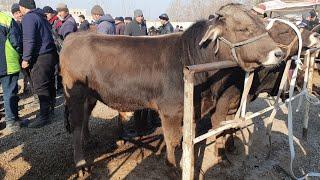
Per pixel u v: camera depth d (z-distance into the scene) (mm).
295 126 6766
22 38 6066
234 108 4992
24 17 5758
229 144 5395
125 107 4660
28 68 6301
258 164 5160
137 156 5277
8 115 6180
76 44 4727
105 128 6430
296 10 12094
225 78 4438
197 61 4129
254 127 6586
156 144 5707
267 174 4871
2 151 5422
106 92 4594
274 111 4875
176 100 4137
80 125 4758
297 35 4438
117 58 4453
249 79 4055
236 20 3709
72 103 4789
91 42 4660
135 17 8086
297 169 5020
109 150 5480
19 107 7773
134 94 4418
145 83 4289
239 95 4793
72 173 4766
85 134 5379
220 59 3990
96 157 5230
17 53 6016
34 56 6023
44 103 6422
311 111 7699
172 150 4336
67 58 4738
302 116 7344
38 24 5867
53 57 6297
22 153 5348
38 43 5961
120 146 5629
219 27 3775
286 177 4805
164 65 4203
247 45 3664
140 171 4828
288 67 4766
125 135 5965
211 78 4234
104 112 7414
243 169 4980
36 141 5805
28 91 9203
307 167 5094
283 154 5484
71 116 4801
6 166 4914
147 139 5922
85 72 4613
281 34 4695
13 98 6148
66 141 5801
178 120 4254
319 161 5293
